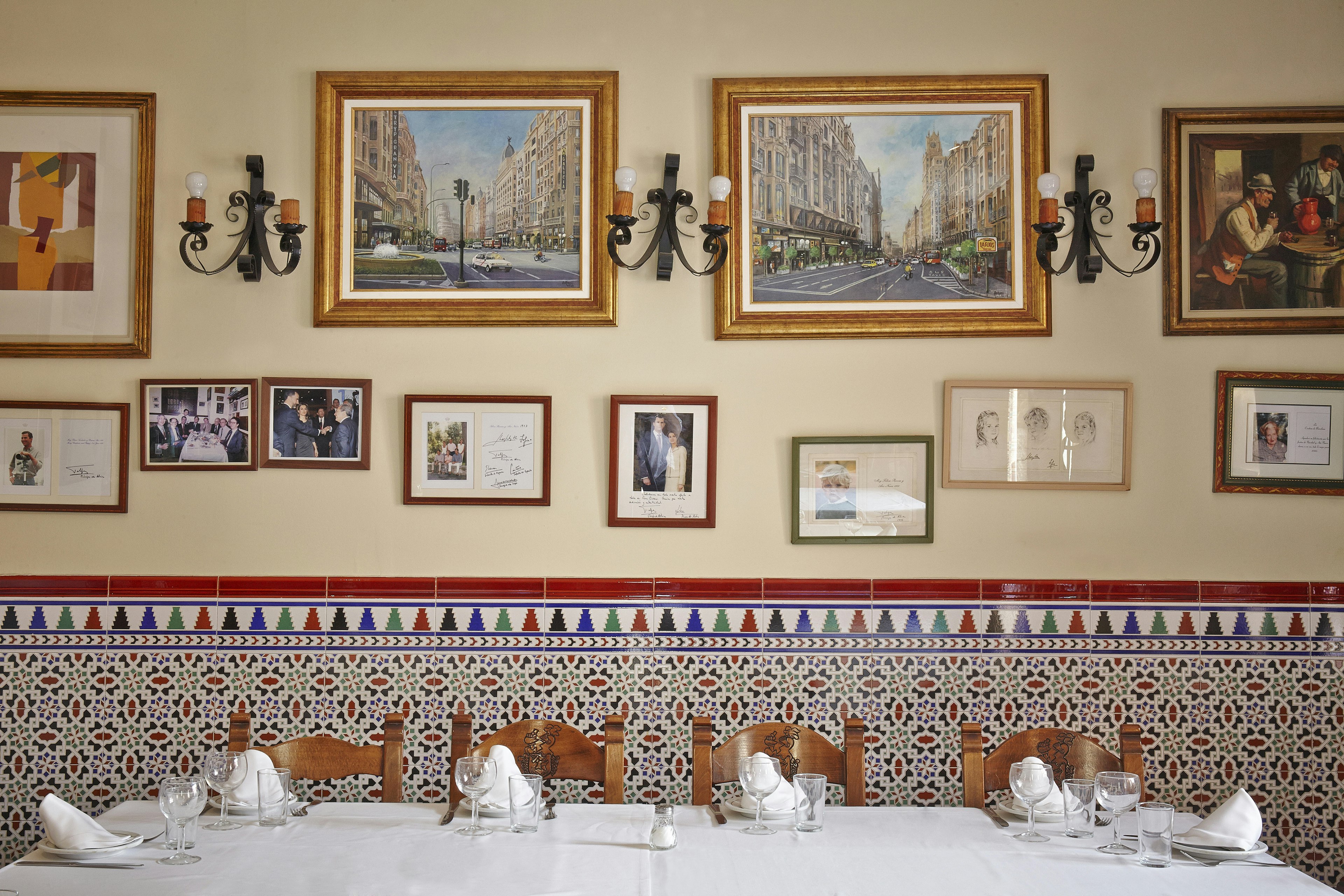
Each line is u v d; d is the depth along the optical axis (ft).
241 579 9.86
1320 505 9.91
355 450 9.93
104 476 9.91
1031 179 9.96
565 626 9.86
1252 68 10.03
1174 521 9.92
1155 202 9.38
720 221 9.47
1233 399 9.93
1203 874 6.11
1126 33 10.06
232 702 9.81
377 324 9.93
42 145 9.98
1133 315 9.98
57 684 9.80
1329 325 9.87
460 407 9.94
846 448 9.94
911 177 10.04
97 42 10.05
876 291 9.98
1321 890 5.88
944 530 9.93
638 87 10.06
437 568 9.91
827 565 9.90
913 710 9.84
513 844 6.57
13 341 9.90
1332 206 9.91
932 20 10.02
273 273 9.94
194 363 9.98
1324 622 9.84
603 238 9.97
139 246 9.93
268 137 10.05
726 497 9.95
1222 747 9.78
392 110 10.03
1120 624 9.86
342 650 9.85
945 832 6.89
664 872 6.08
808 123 10.03
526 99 10.04
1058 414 9.93
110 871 6.02
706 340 9.98
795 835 6.79
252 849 6.42
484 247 10.02
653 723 9.84
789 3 10.05
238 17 10.08
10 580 9.82
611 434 9.89
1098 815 7.35
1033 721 9.82
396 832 6.79
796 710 9.84
